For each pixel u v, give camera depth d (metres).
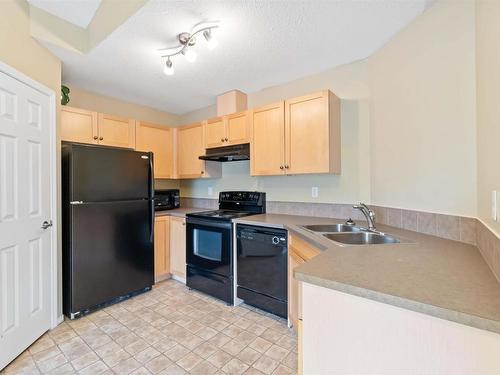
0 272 1.56
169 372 1.53
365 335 0.80
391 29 1.79
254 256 2.26
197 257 2.70
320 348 0.89
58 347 1.76
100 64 2.31
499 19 0.98
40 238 1.90
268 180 2.95
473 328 0.64
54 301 2.02
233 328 2.01
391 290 0.76
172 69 2.14
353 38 1.91
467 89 1.33
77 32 2.11
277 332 1.96
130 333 1.94
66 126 2.51
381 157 2.04
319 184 2.55
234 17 1.67
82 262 2.19
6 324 1.59
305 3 1.54
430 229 1.55
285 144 2.41
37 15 1.89
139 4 1.60
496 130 1.02
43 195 1.93
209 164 3.24
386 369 0.77
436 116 1.52
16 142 1.69
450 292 0.75
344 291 0.82
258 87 2.88
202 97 3.20
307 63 2.32
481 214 1.21
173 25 1.76
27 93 1.79
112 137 2.87
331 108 2.22
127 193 2.53
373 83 2.15
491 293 0.74
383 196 2.01
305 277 0.90
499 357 0.62
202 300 2.53
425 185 1.60
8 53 1.66
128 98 3.22
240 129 2.78
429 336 0.70
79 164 2.18
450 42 1.43
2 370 1.54
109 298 2.37
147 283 2.70
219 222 2.50
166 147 3.42
